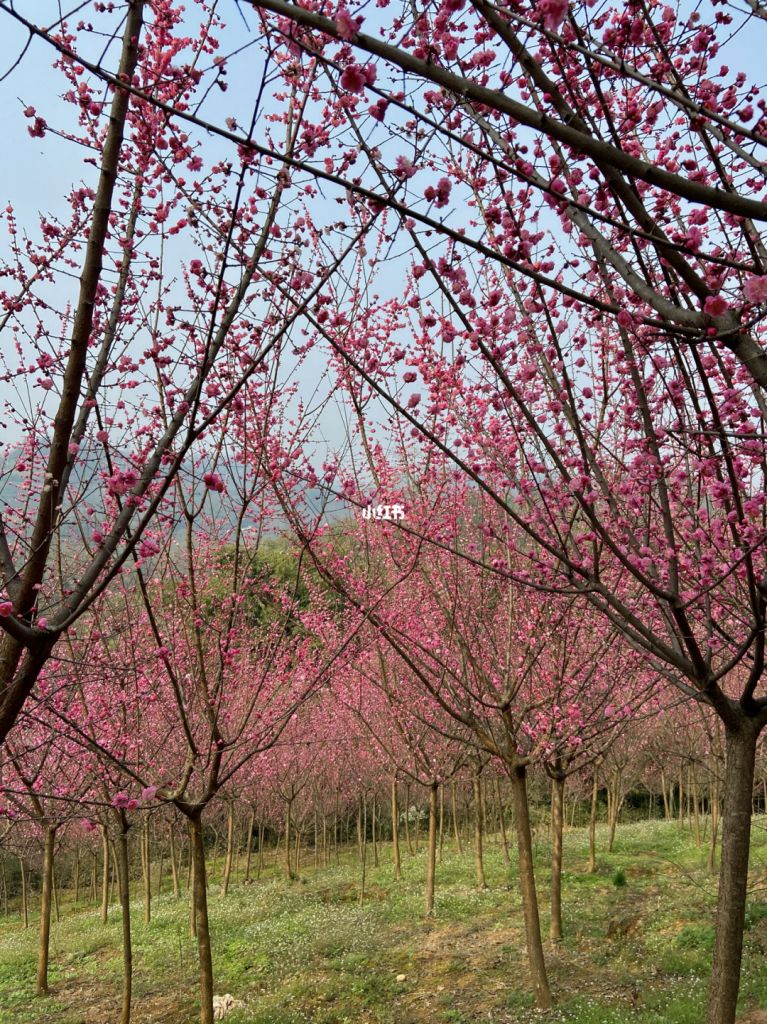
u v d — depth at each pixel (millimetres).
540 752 7930
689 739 15852
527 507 5262
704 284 3111
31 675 3254
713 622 4875
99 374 4031
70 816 8594
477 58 2996
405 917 12469
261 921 13352
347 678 13578
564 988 8352
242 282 3750
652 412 4621
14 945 14375
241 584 6691
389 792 19953
